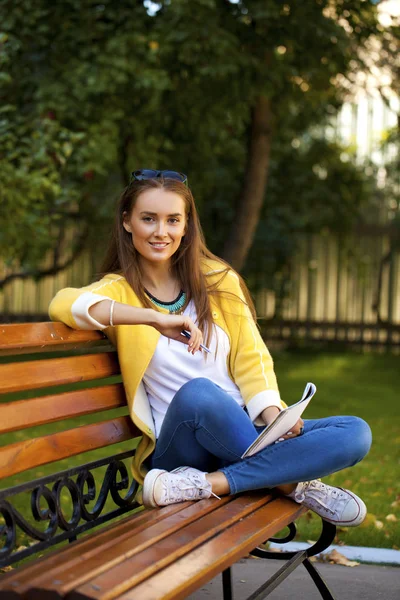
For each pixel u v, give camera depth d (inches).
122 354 100.3
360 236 463.8
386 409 276.8
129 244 105.2
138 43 283.1
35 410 84.7
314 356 437.7
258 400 102.4
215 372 105.5
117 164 380.2
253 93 306.0
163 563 70.4
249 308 109.6
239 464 95.1
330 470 95.9
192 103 328.5
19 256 323.6
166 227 101.7
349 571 126.0
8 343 81.7
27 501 168.6
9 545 77.1
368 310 469.4
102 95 309.4
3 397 295.1
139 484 103.2
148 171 103.4
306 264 465.7
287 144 429.1
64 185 320.2
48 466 204.2
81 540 76.1
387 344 465.4
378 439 227.3
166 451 99.7
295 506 97.5
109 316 93.4
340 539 140.1
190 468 95.7
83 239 428.1
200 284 106.1
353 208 451.2
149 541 75.3
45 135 259.9
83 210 407.8
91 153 285.7
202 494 92.7
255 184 347.6
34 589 61.2
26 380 84.4
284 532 143.6
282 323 469.4
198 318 104.5
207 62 289.3
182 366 103.3
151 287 106.3
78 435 91.7
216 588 118.3
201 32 276.7
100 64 285.6
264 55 304.2
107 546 73.4
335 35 285.3
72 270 451.5
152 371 102.7
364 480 181.2
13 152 255.4
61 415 88.6
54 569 65.9
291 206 448.8
